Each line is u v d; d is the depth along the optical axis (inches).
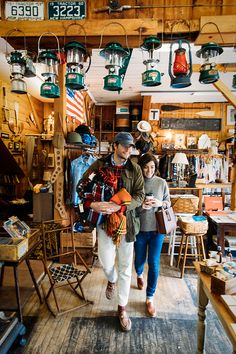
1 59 123.0
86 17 83.3
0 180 190.9
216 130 236.7
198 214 173.0
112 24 80.3
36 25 81.8
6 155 173.3
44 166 200.7
